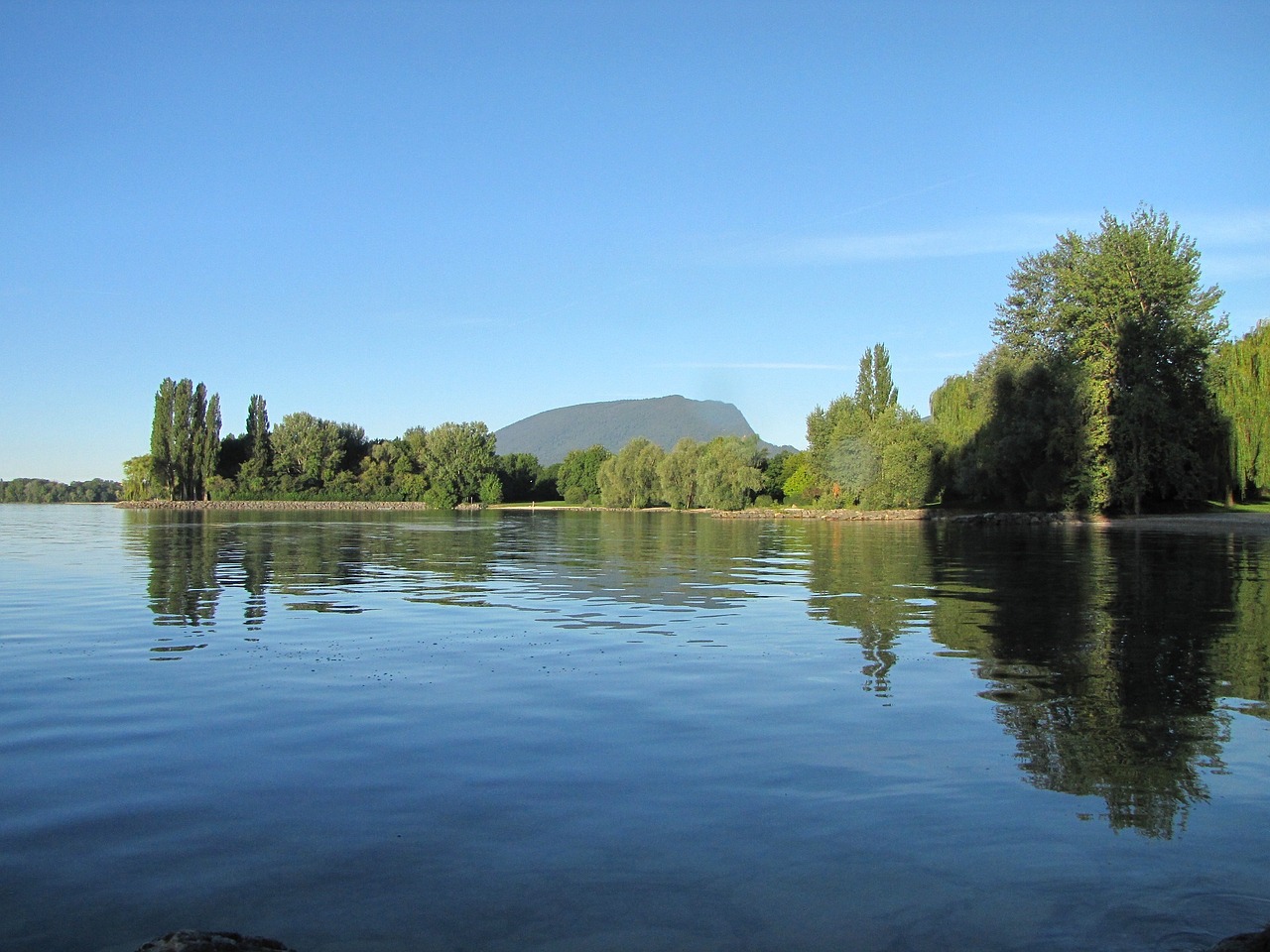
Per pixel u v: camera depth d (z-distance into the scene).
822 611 19.44
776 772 8.50
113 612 19.58
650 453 125.94
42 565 32.31
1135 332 61.62
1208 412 64.00
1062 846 6.84
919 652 14.52
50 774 8.54
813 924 5.67
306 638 16.11
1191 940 5.51
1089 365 62.91
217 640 15.92
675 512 118.31
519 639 15.90
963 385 84.94
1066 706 10.91
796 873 6.38
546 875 6.36
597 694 11.61
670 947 5.41
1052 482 64.75
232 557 36.34
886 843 6.89
